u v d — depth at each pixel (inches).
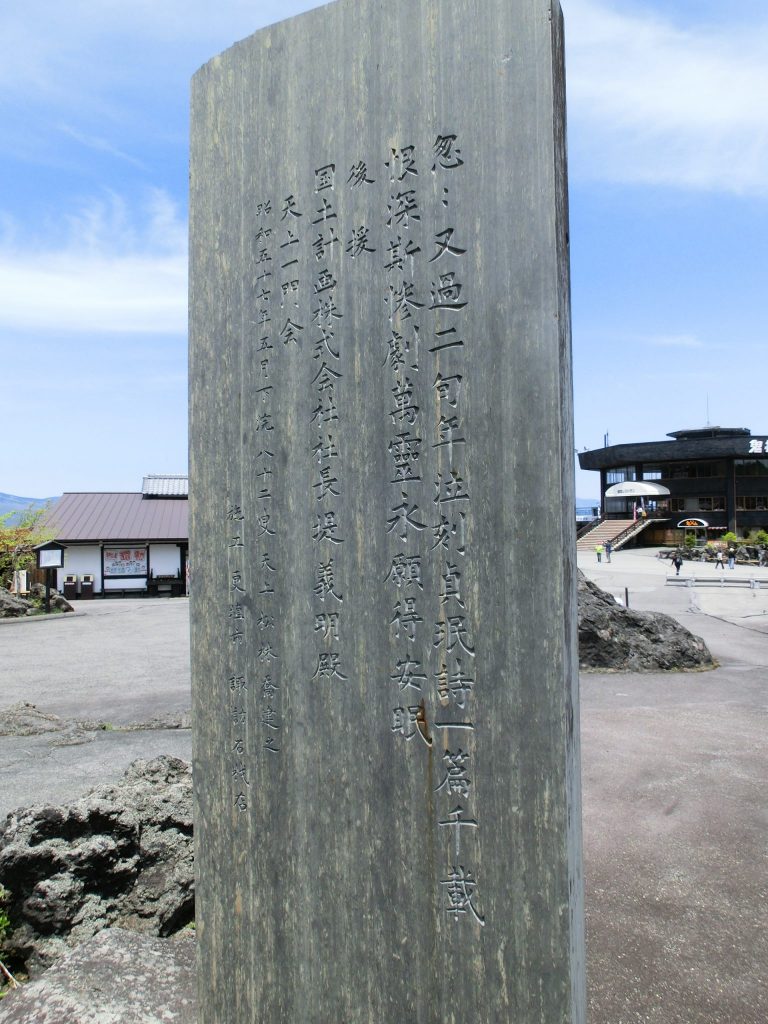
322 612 105.1
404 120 98.0
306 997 105.0
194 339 121.8
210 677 118.3
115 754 258.5
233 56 116.7
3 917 138.3
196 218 121.6
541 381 87.4
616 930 150.9
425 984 94.3
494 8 91.2
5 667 441.1
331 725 103.7
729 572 1277.1
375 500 100.2
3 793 217.6
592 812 210.7
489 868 90.0
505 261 89.9
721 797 219.9
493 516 90.4
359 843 100.5
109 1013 113.7
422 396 96.0
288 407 109.4
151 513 1152.8
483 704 90.7
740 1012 125.1
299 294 108.3
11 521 1027.9
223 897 115.1
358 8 102.7
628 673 404.8
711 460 2106.3
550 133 87.0
